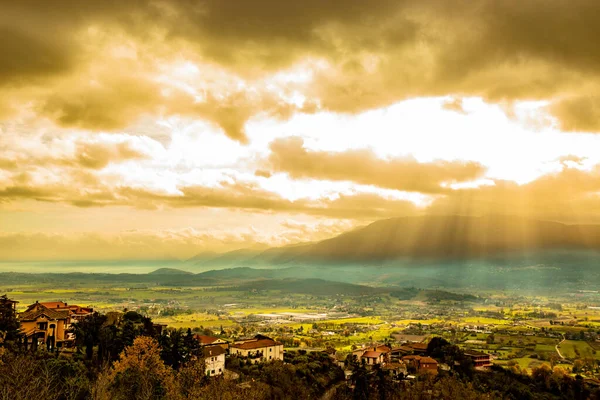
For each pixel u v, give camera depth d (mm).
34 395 69125
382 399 159750
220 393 113938
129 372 102500
